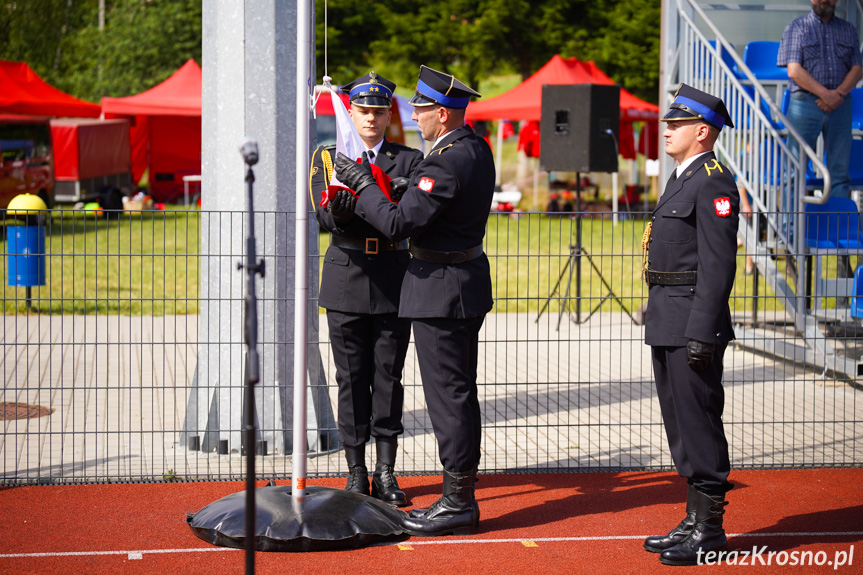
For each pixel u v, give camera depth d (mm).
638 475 6000
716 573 4363
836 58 9586
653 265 4637
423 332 4781
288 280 6273
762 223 9828
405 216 4586
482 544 4719
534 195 27031
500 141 29703
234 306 6309
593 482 5836
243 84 6188
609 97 12758
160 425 7051
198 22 36156
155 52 35469
